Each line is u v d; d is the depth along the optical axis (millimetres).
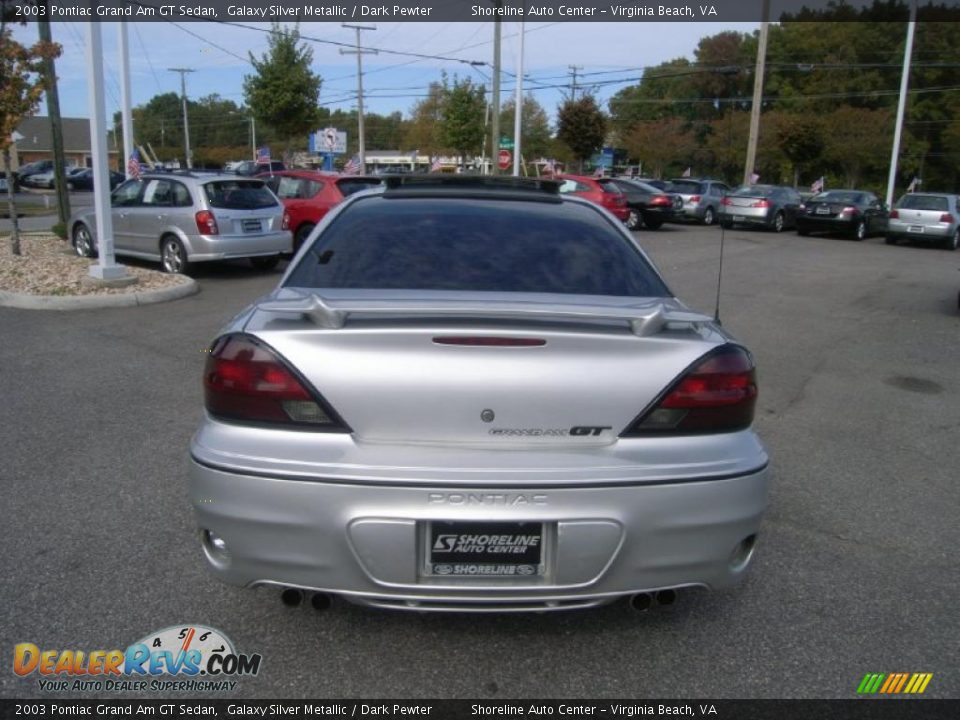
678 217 23922
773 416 5914
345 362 2451
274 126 31438
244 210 11945
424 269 3045
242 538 2473
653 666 2803
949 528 4016
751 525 2594
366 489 2377
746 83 51094
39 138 74375
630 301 2918
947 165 61312
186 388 6125
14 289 9672
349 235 3250
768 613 3164
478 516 2379
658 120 54625
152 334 8008
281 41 30359
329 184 14039
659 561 2494
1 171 45500
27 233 16984
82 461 4586
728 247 19250
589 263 3152
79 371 6570
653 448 2498
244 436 2500
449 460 2416
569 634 2982
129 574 3326
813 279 13766
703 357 2562
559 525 2398
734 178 46500
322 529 2406
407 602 2484
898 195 54156
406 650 2863
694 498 2477
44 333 7980
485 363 2443
